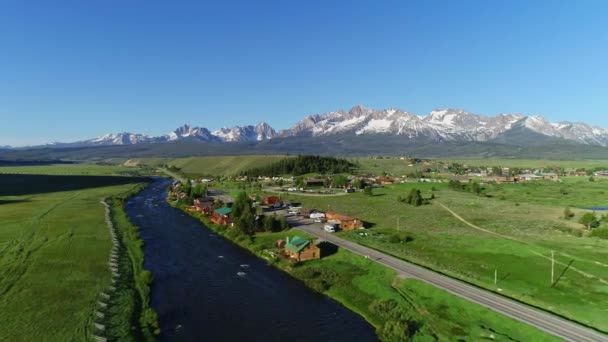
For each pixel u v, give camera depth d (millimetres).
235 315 73438
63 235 125938
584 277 84062
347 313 74688
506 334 61094
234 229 134375
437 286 78562
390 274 87562
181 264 103938
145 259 107812
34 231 131375
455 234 128125
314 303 79375
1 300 74938
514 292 75438
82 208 183375
